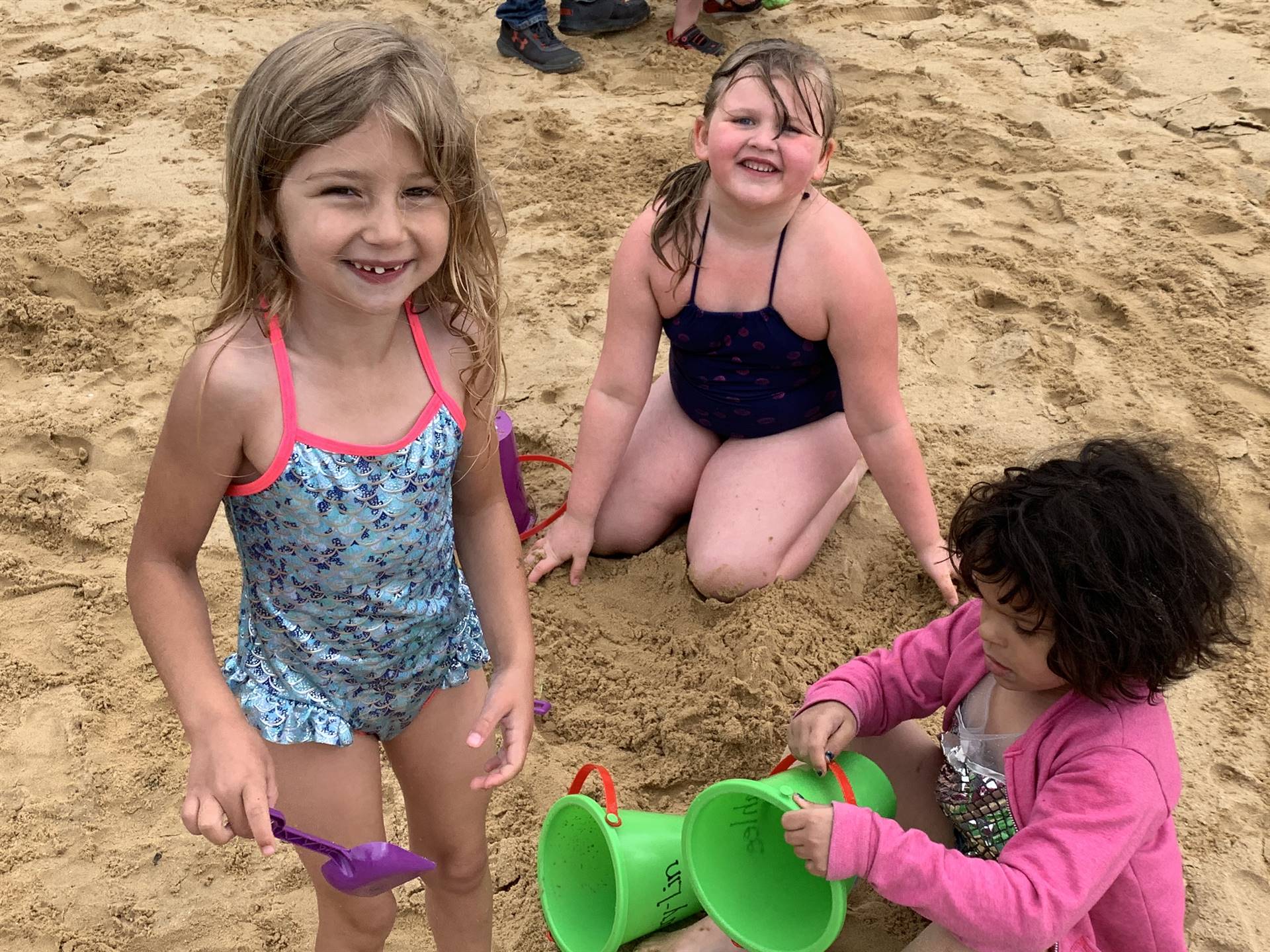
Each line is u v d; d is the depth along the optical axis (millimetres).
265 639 1918
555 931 2246
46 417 3867
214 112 5785
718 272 2994
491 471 2037
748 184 2777
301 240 1615
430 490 1854
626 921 2186
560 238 4855
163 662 1763
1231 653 2979
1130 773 1918
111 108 5844
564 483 3721
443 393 1854
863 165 5320
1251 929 2375
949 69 6109
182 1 7055
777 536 3180
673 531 3514
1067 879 1885
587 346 4246
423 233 1646
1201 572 1891
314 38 1605
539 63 6199
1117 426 3762
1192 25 6469
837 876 1983
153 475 1767
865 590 3242
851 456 3361
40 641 3145
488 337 1907
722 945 2295
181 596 1804
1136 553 1822
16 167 5316
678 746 2828
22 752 2844
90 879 2568
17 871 2582
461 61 6008
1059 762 1990
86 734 2887
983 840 2215
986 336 4230
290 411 1712
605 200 5098
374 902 2047
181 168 5328
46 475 3635
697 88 6031
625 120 5711
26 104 5895
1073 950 1998
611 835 2213
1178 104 5684
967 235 4789
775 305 2996
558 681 3020
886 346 2971
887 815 2314
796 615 3062
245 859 2619
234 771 1657
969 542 1945
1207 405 3852
